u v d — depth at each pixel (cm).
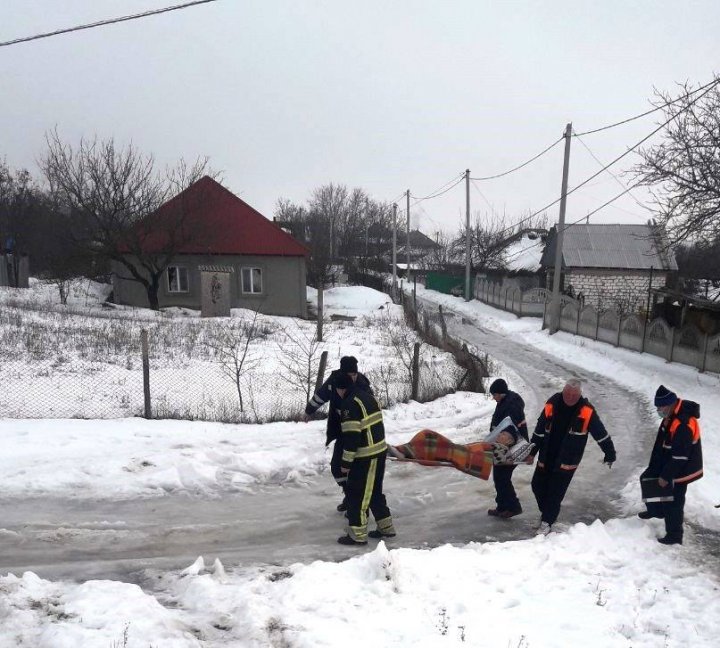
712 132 1401
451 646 380
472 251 5225
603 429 607
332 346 1877
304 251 2786
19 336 1526
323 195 7994
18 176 3297
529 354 2061
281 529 603
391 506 690
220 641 364
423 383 1301
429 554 525
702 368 1596
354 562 500
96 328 1772
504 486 663
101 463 720
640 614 454
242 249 2739
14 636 339
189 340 1744
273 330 2133
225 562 522
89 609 377
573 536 589
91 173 2412
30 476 676
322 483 736
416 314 2494
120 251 2511
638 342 1931
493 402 1211
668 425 604
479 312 3491
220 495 683
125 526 588
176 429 884
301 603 424
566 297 2600
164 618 373
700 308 2045
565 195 2373
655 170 1483
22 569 487
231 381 1316
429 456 655
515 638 402
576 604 465
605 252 3170
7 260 2853
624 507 715
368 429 573
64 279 2462
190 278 2708
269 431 904
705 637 423
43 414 956
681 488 583
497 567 523
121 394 1129
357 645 370
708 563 556
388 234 7475
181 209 2533
